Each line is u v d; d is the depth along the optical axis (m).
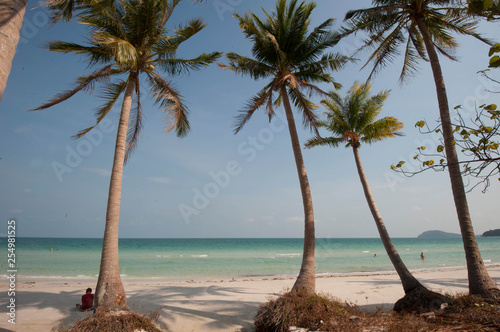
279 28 11.58
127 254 43.44
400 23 9.98
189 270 26.33
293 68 12.04
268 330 7.01
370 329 5.72
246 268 28.09
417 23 9.27
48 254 38.72
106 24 9.28
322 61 11.34
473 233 7.50
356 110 13.02
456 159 7.92
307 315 6.66
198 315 8.62
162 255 42.16
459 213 7.71
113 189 8.21
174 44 9.95
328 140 14.21
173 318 8.16
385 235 9.97
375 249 60.09
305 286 8.20
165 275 23.14
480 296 6.85
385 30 10.11
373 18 9.62
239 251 52.97
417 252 50.09
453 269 24.28
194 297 11.42
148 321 6.90
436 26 9.88
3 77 2.85
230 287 14.41
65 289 13.02
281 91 11.35
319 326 6.26
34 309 8.80
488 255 43.72
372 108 12.91
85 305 8.79
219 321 8.09
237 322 8.09
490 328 5.05
